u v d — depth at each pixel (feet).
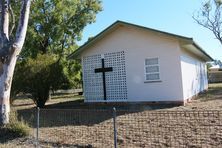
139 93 55.83
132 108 50.24
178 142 24.48
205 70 92.58
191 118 34.19
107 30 57.93
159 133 28.02
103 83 59.98
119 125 33.30
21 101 86.38
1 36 33.83
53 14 92.17
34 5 87.04
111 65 59.31
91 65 61.82
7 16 34.60
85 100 62.49
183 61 55.06
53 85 61.57
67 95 113.80
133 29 56.75
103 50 60.29
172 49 52.54
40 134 30.83
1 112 32.78
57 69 62.18
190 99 58.39
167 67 53.01
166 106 49.98
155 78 54.39
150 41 54.90
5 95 33.19
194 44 54.03
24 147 26.76
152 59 54.70
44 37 93.09
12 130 31.01
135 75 56.44
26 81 58.03
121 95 57.98
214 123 30.91
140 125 32.40
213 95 66.59
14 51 33.50
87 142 26.61
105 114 43.14
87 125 35.01
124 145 24.77
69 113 45.93
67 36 99.60
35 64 58.90
